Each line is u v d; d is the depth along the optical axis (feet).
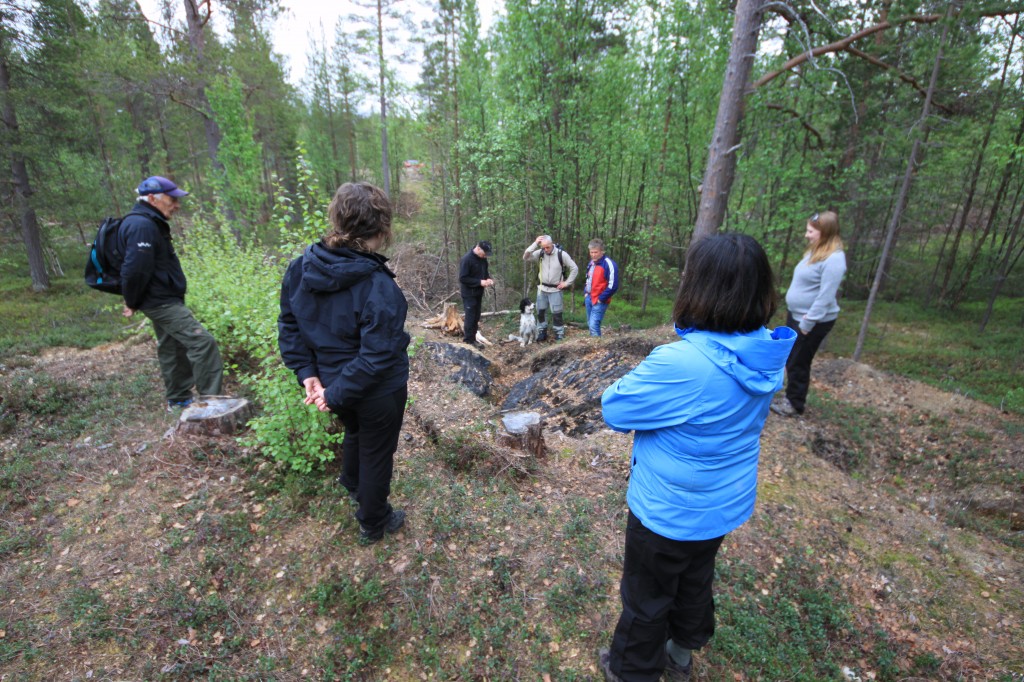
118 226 11.69
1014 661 7.75
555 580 8.14
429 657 7.03
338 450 10.44
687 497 4.89
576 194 38.01
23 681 6.32
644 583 5.51
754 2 19.06
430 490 9.90
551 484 10.89
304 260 6.57
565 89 34.47
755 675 7.05
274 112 63.16
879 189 31.65
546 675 6.79
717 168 20.72
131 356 18.97
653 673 5.90
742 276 4.47
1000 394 23.80
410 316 33.40
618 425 5.07
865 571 9.34
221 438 11.03
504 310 36.45
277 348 10.49
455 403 13.89
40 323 29.99
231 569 7.98
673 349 4.70
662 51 30.76
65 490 9.94
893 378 21.12
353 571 7.98
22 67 40.83
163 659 6.71
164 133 61.36
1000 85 27.84
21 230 44.42
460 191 41.06
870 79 29.32
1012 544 11.95
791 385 15.94
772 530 9.93
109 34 43.55
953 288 48.11
